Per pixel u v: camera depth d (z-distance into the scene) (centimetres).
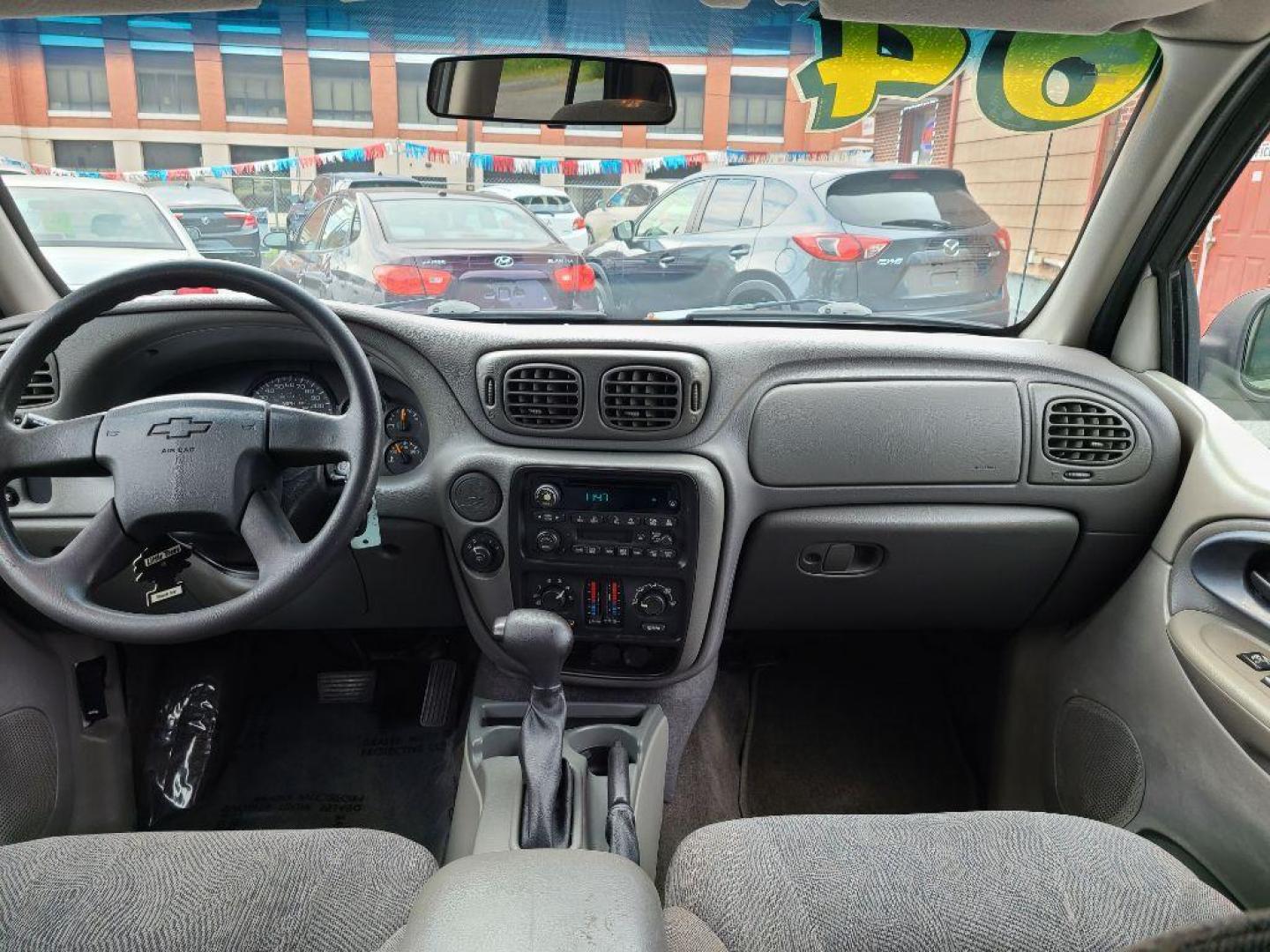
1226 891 140
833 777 209
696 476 164
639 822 161
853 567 184
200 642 206
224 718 204
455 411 170
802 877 102
